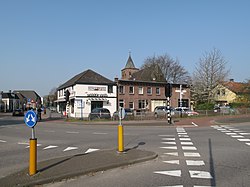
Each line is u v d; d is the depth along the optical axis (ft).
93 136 54.08
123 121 103.30
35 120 22.93
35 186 20.31
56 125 88.99
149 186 19.99
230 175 22.94
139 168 25.81
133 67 317.01
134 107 171.12
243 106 161.17
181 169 25.22
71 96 162.61
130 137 50.90
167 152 34.17
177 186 19.93
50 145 41.63
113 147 38.93
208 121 97.19
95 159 28.17
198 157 30.94
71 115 156.46
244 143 42.01
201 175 22.98
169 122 87.40
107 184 20.59
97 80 161.48
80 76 162.20
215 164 27.30
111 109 162.40
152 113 112.27
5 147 40.52
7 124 93.97
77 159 28.22
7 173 24.58
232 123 86.89
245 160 29.19
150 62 243.40
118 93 166.30
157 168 25.71
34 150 22.57
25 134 59.26
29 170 22.68
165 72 233.35
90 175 23.38
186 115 121.90
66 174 22.33
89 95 156.97
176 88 189.88
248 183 20.54
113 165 25.90
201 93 171.63
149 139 47.65
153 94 178.70
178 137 50.29
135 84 172.55
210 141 44.39
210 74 168.96
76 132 62.90
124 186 20.06
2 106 275.18
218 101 219.41
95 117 109.29
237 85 219.82
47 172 22.89
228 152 34.12
